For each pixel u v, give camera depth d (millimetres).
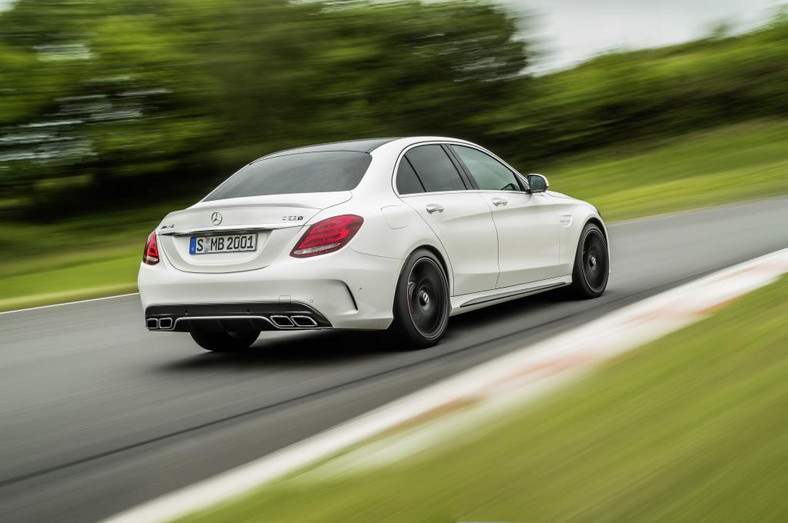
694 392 3355
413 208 5762
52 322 9078
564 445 2922
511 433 3152
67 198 30297
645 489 2443
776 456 2566
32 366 6426
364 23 34250
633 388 3545
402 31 35281
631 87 39094
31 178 29547
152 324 5711
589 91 39344
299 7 32688
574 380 3865
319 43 33125
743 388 3312
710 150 33156
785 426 2814
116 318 8930
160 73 30297
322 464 3139
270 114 32094
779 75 39844
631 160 33781
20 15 29047
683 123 38000
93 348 7062
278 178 5852
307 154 6129
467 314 7090
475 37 37000
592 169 33094
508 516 2385
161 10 30953
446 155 6422
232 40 31281
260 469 3270
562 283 7094
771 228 11352
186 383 5289
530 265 6699
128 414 4605
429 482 2734
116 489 3318
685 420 3018
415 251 5680
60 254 23594
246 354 6168
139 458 3730
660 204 19422
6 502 3273
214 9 31031
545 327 6082
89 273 16594
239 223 5387
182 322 5562
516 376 4188
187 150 31109
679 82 40625
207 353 6387
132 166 30453
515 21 38000
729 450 2664
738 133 35594
